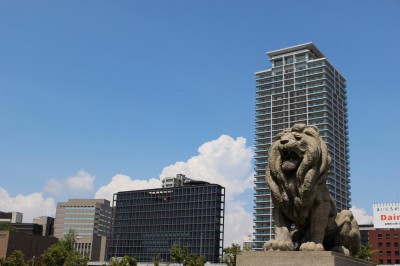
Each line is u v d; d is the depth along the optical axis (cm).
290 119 13525
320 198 760
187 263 7769
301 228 796
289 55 14175
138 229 12069
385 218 10312
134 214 12281
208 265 8694
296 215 762
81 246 15325
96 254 15388
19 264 6912
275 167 762
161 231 11656
